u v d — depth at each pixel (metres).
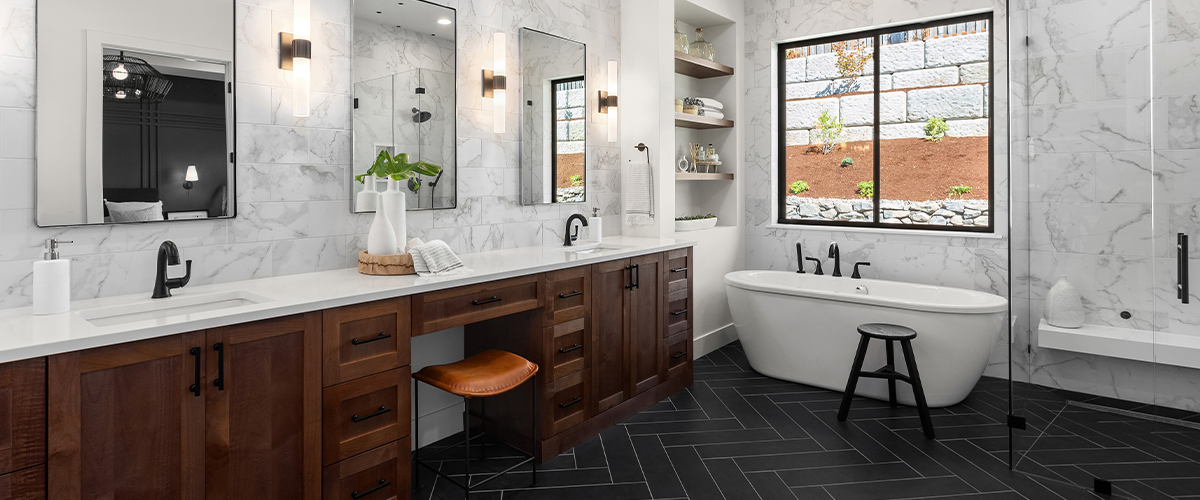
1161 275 2.28
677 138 4.85
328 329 2.04
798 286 4.46
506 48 3.39
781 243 4.89
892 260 4.41
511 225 3.49
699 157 4.79
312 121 2.59
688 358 3.90
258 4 2.41
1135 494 2.34
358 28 2.71
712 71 4.77
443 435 3.10
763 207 4.96
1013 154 2.60
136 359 1.62
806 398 3.64
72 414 1.52
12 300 1.89
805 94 4.88
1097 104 2.40
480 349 3.10
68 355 1.51
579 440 3.03
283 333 1.92
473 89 3.23
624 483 2.61
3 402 1.42
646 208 4.10
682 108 4.47
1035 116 2.54
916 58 4.40
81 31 1.97
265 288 2.21
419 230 3.00
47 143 1.92
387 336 2.22
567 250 3.41
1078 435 2.48
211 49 2.27
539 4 3.60
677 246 3.73
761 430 3.17
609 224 4.21
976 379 3.44
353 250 2.77
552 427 2.88
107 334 1.55
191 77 2.22
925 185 4.41
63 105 1.95
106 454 1.58
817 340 3.76
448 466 2.78
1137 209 2.33
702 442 3.03
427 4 2.98
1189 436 2.23
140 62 2.10
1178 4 2.21
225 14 2.30
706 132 5.04
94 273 2.05
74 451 1.53
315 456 2.02
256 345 1.86
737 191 4.96
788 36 4.77
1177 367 2.25
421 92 2.96
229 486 1.82
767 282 4.57
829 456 2.86
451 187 3.11
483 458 2.85
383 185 2.84
